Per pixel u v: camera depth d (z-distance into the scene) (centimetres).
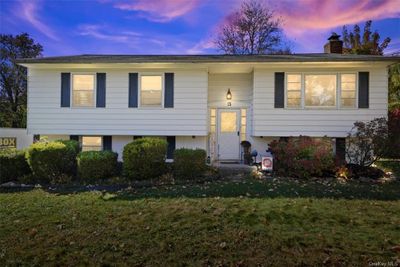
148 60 1100
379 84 1098
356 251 363
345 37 2434
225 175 919
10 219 496
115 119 1159
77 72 1162
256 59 1087
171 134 1156
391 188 733
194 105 1153
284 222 467
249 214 507
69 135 1198
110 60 1101
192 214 511
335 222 466
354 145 1034
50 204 594
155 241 400
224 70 1206
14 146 1255
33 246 389
